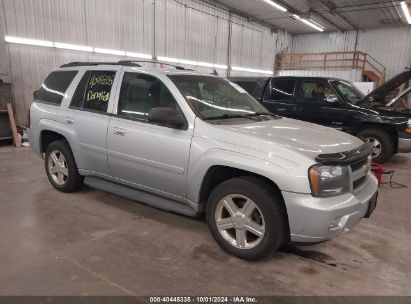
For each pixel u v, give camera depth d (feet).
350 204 7.95
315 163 7.81
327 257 9.36
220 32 49.21
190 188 9.52
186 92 10.15
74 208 12.17
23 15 26.23
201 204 9.64
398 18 53.42
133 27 35.68
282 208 8.28
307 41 68.39
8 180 15.42
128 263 8.57
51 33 28.35
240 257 8.90
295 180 7.72
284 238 8.52
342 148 8.78
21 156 20.70
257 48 58.90
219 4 47.83
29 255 8.79
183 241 9.91
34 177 15.99
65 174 13.37
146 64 11.98
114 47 34.01
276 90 21.88
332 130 10.69
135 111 10.79
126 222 11.12
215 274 8.23
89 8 31.04
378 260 9.30
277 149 8.16
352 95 21.36
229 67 52.60
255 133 8.91
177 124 9.47
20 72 26.78
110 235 10.13
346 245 10.12
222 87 11.84
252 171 8.19
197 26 44.55
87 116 11.93
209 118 9.73
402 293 7.79
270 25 60.90
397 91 33.19
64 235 10.02
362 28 61.72
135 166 10.69
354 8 49.60
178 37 41.73
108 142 11.25
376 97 20.43
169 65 12.96
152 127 10.16
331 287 7.91
